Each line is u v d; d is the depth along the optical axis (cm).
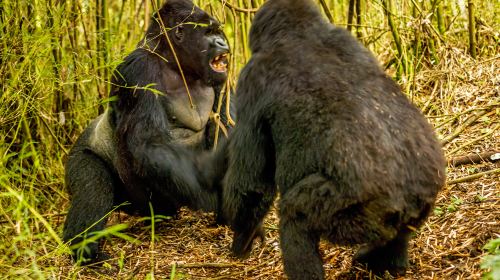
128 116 905
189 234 955
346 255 797
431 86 1204
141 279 828
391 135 627
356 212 621
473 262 712
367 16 1335
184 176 884
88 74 1037
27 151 1059
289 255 644
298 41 699
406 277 713
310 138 638
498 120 1041
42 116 1065
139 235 968
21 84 978
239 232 753
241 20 1159
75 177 923
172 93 933
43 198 1073
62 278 837
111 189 921
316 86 657
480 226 777
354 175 610
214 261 862
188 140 950
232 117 960
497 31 1275
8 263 809
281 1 725
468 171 929
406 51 1234
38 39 989
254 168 700
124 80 913
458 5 1303
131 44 1230
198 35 916
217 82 927
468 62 1216
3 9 1026
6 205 952
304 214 634
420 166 631
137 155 888
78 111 1116
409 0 1308
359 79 659
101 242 939
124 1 1227
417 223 657
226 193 736
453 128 1067
